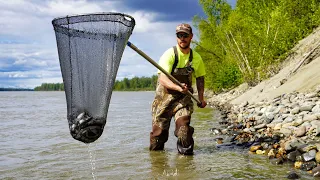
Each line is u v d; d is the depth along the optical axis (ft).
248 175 8.85
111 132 17.12
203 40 66.49
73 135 6.02
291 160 10.02
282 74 33.22
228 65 60.75
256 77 44.19
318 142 10.69
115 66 6.09
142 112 32.32
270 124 15.65
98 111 6.01
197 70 11.66
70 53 5.91
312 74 24.75
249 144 12.62
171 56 11.01
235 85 59.77
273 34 42.57
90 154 11.86
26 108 44.78
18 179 9.04
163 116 11.84
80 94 5.97
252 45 45.09
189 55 11.18
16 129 19.85
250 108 24.32
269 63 41.81
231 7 60.08
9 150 12.92
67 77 5.97
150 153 11.74
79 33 5.90
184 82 11.23
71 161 10.88
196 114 26.61
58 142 14.61
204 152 11.75
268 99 25.79
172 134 15.90
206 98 60.29
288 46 42.68
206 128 17.76
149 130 17.81
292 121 15.29
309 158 9.53
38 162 10.85
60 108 44.45
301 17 47.39
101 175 9.21
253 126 16.92
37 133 17.87
